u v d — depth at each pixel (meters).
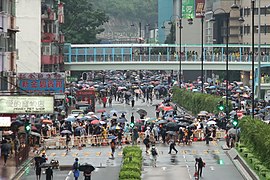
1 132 124.44
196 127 143.50
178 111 198.12
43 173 104.81
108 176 101.94
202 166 101.94
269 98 181.88
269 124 113.44
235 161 114.25
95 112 196.75
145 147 132.25
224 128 147.62
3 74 140.88
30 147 125.81
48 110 110.38
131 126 135.25
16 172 103.50
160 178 100.06
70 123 142.62
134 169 94.00
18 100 110.06
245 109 166.75
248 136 117.69
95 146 137.00
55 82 166.88
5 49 144.88
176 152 125.25
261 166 98.94
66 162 115.62
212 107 171.00
